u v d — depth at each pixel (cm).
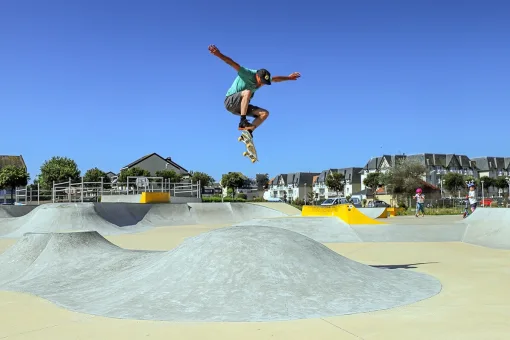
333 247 1395
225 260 697
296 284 657
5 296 738
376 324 535
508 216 1491
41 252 991
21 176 5438
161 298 634
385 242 1522
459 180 8275
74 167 6650
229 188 9012
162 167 8825
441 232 1606
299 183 11856
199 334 501
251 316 561
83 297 699
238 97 673
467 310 601
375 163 9850
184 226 2508
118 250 1020
